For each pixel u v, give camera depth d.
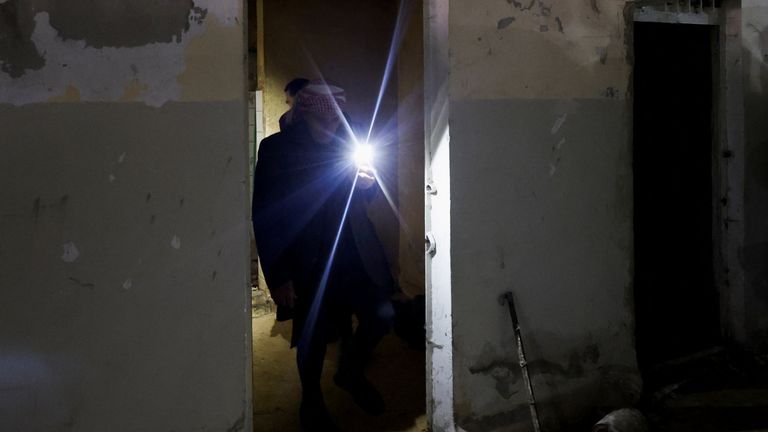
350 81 5.53
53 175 2.26
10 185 2.21
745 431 3.13
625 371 3.40
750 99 3.94
